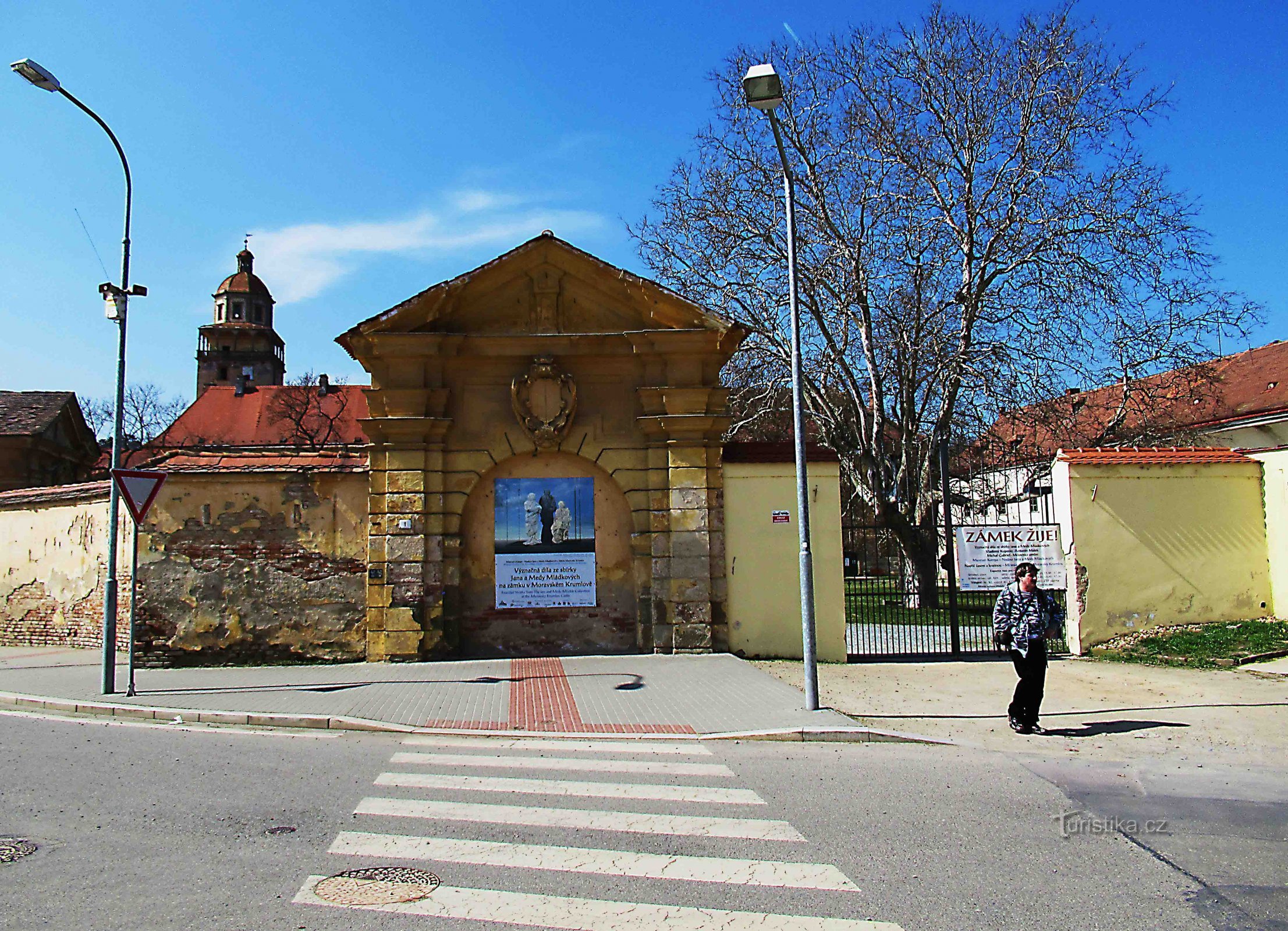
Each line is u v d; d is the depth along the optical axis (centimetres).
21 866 557
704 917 482
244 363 6912
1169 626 1612
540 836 627
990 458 2608
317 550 1510
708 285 2591
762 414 2558
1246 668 1375
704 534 1514
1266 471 1667
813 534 1534
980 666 1463
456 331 1552
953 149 2558
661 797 732
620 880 538
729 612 1516
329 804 709
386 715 1080
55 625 1897
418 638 1476
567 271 1555
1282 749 913
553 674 1342
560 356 1536
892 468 2658
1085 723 1042
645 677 1311
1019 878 542
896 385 2703
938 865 566
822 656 1509
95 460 3362
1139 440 2602
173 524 1506
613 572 1545
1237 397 3459
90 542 1836
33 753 904
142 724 1080
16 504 2016
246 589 1500
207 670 1438
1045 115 2444
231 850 591
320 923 470
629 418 1555
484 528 1545
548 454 1554
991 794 745
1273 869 561
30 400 3039
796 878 542
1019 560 1589
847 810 694
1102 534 1598
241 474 1515
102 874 543
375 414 1523
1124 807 704
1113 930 465
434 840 616
